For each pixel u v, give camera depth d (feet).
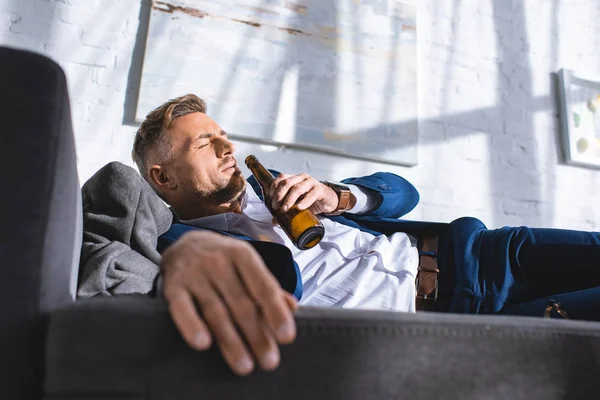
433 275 4.29
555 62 9.00
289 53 7.17
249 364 1.28
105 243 2.89
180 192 4.25
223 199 4.23
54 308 1.44
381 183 5.07
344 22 7.57
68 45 6.37
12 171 1.38
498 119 8.38
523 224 8.14
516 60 8.75
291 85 7.09
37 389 1.34
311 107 7.13
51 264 1.42
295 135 6.97
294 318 1.38
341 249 4.08
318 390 1.36
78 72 6.36
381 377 1.40
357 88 7.45
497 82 8.53
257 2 7.14
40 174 1.41
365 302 3.71
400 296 3.84
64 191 1.51
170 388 1.28
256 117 6.82
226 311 1.31
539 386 1.56
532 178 8.36
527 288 4.10
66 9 6.44
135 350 1.28
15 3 6.23
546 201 8.36
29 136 1.40
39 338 1.35
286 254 3.03
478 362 1.50
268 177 4.48
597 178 8.79
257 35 7.06
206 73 6.70
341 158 7.27
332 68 7.36
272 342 1.30
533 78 8.78
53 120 1.45
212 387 1.30
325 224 4.34
